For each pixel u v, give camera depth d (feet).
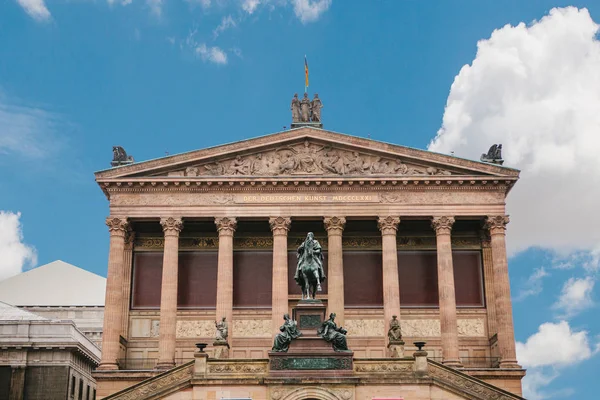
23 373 289.53
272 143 279.90
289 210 276.21
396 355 212.43
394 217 275.39
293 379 182.60
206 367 188.14
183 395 187.21
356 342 282.36
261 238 294.87
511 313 266.77
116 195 276.82
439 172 279.90
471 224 295.89
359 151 281.95
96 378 251.80
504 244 274.36
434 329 284.20
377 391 184.44
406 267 292.20
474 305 288.51
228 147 278.87
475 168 278.67
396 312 268.00
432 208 277.03
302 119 297.94
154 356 281.33
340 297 269.03
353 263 292.61
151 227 293.23
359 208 276.82
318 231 295.69
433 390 186.91
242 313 285.43
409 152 279.90
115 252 271.08
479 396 191.01
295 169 279.69
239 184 276.82
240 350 280.92
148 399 186.91
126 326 281.33
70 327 295.89
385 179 276.21
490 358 280.92
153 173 278.26
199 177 275.59
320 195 278.05
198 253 293.02
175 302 268.21
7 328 294.05
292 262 292.81
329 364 184.24
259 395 183.93
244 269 290.97
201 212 275.59
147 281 290.15
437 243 275.18
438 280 273.75
